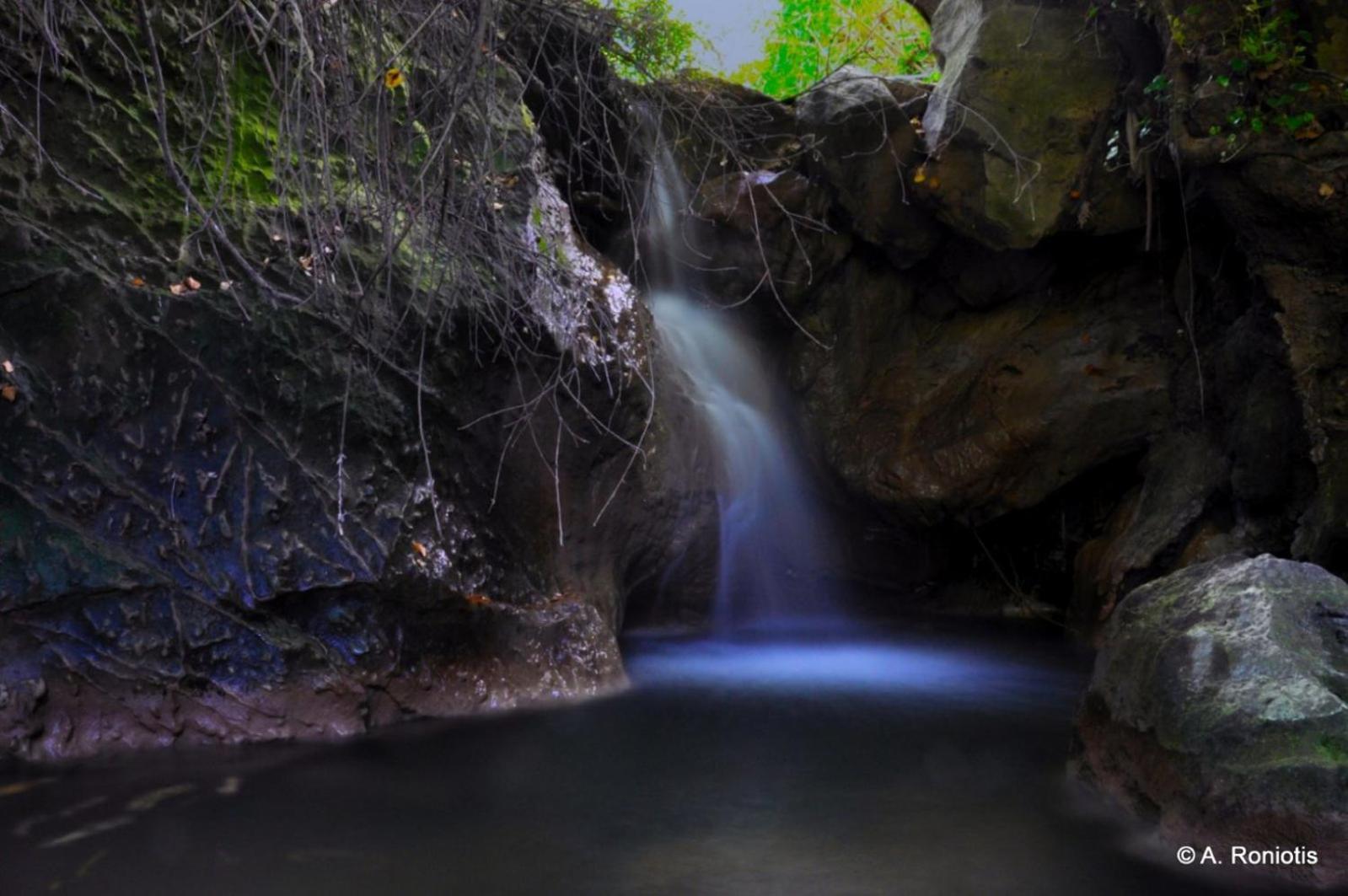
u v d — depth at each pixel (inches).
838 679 209.6
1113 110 251.6
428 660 177.0
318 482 168.1
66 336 153.9
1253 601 131.8
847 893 110.4
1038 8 256.2
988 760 155.8
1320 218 207.3
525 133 207.5
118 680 153.6
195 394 161.2
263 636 161.9
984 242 263.0
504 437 194.1
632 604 253.6
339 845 121.8
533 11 194.4
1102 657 145.3
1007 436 266.5
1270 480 221.5
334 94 142.9
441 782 144.1
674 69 241.8
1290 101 206.1
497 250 176.4
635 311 219.5
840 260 290.0
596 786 143.6
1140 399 259.3
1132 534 251.0
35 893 108.3
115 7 162.4
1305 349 212.1
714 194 285.1
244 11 138.7
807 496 299.7
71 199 156.8
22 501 150.6
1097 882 113.3
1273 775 114.0
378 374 175.0
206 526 160.9
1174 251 258.8
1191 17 217.5
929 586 299.9
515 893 109.8
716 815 132.8
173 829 125.9
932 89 289.4
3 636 148.7
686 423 253.1
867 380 292.5
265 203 172.1
